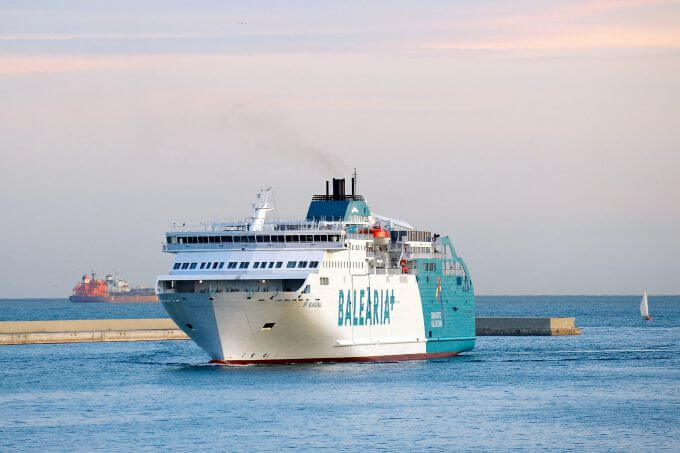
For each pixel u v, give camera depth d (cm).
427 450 19688
